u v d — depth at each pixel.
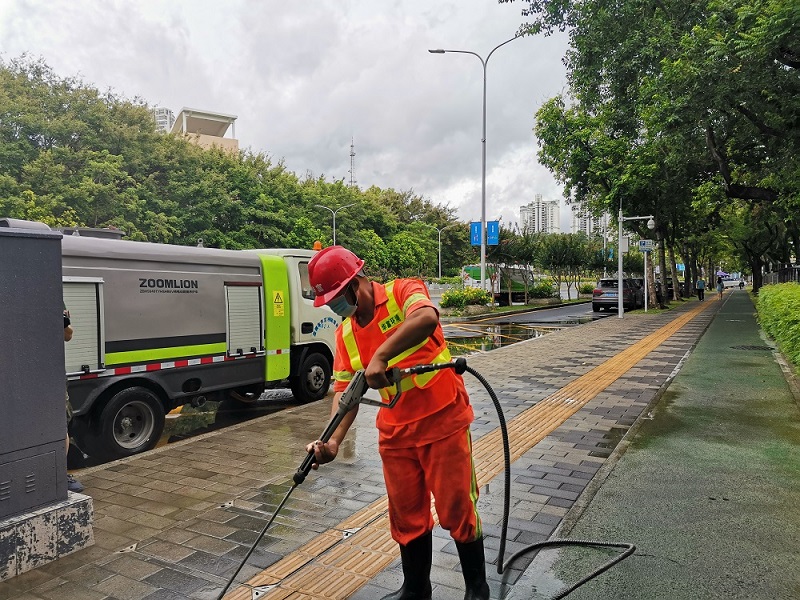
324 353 8.75
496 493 4.43
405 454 2.73
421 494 2.82
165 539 3.71
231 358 7.18
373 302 2.61
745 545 3.51
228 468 5.18
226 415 8.07
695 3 16.78
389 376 2.43
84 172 27.95
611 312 28.95
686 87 14.00
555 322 23.11
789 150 14.53
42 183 27.06
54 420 3.53
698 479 4.69
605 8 18.58
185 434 7.12
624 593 2.99
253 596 3.01
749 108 14.12
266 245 40.25
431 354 2.65
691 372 9.88
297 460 5.41
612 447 5.66
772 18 10.82
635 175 22.72
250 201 39.41
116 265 5.97
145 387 6.31
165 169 34.66
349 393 2.58
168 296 6.46
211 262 7.01
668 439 5.85
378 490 4.57
